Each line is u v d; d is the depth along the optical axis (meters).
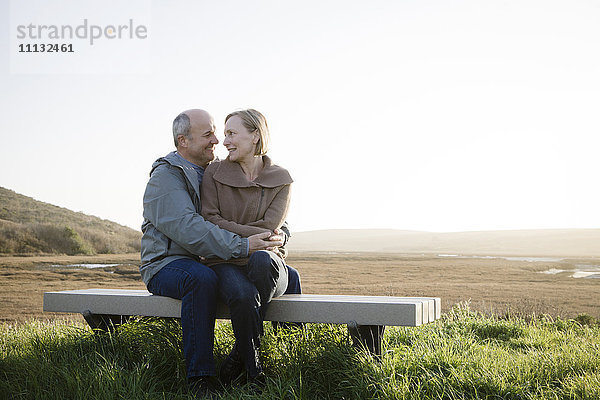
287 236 3.42
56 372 2.80
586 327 5.19
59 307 3.33
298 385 2.66
